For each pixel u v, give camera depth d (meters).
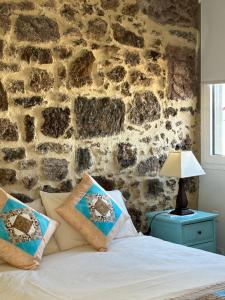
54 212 3.54
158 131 4.55
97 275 2.84
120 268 2.96
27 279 2.81
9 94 3.69
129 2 4.32
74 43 4.00
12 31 3.69
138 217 4.44
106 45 4.18
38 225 3.25
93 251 3.39
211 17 4.70
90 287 2.63
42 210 3.57
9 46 3.68
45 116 3.86
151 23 4.48
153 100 4.50
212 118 4.84
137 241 3.63
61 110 3.94
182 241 4.02
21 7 3.73
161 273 2.83
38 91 3.82
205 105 4.82
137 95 4.39
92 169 4.13
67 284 2.70
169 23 4.61
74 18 4.00
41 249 3.18
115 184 4.27
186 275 2.78
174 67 4.66
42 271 2.97
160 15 4.54
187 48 4.77
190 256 3.21
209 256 3.20
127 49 4.31
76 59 4.01
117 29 4.25
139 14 4.39
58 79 3.92
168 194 4.65
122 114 4.29
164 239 4.17
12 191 3.72
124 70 4.30
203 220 4.18
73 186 4.02
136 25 4.38
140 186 4.44
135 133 4.39
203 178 4.88
